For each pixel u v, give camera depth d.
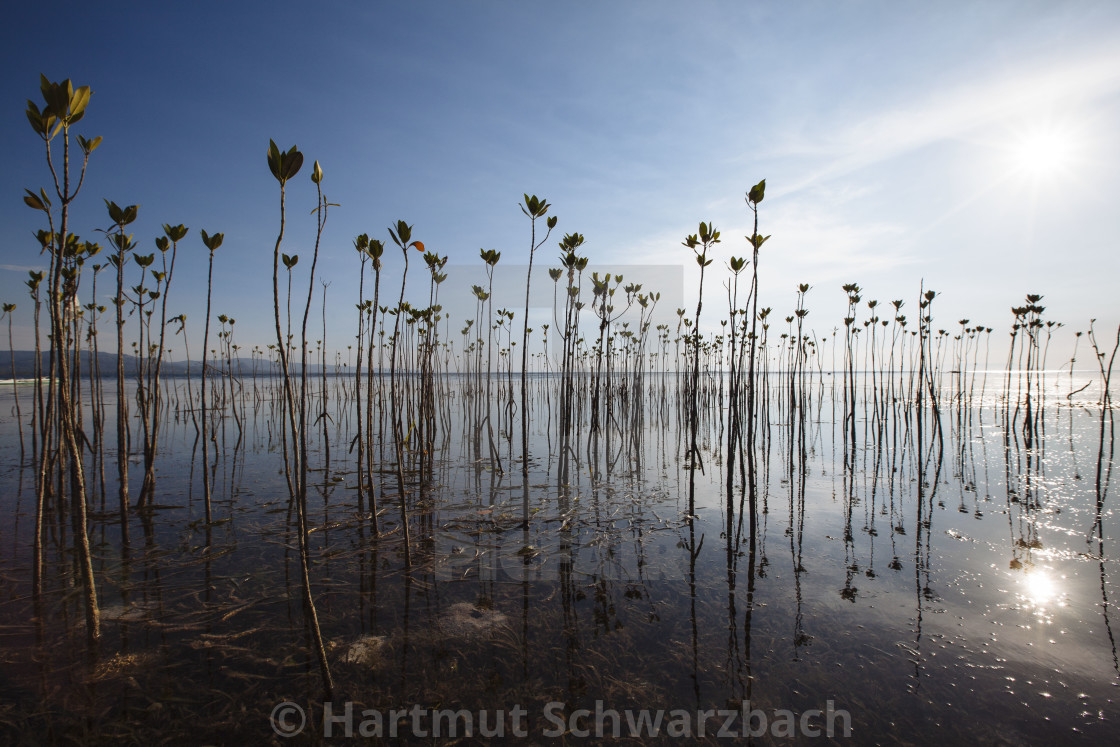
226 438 13.98
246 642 3.94
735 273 6.68
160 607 4.46
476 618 4.35
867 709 3.28
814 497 8.30
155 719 3.10
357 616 4.36
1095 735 3.04
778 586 5.01
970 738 3.03
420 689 3.43
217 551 5.75
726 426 17.03
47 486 7.38
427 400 9.02
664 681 3.55
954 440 14.02
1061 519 7.02
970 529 6.66
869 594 4.84
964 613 4.47
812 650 3.93
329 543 6.04
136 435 14.34
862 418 19.48
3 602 4.50
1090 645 3.97
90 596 3.93
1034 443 13.14
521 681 3.54
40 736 2.95
